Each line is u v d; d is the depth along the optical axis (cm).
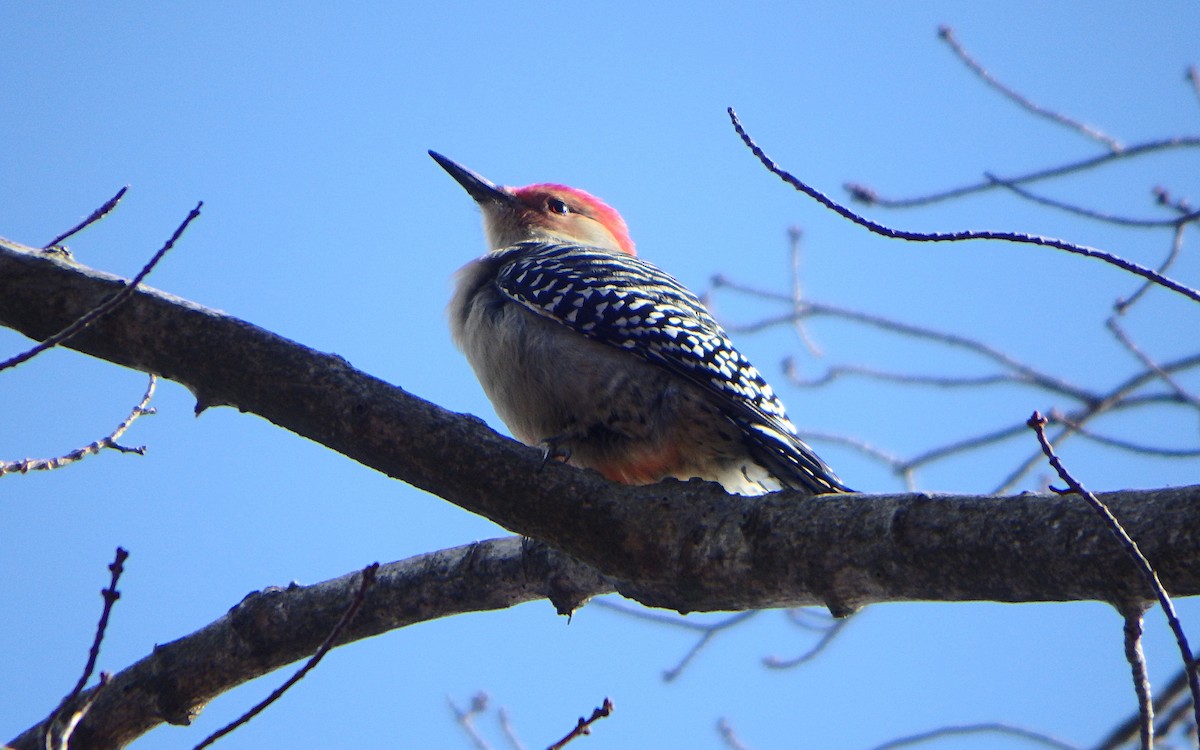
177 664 968
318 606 960
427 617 959
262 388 877
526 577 928
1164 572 650
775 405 1172
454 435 859
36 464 914
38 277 896
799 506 781
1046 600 700
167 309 886
